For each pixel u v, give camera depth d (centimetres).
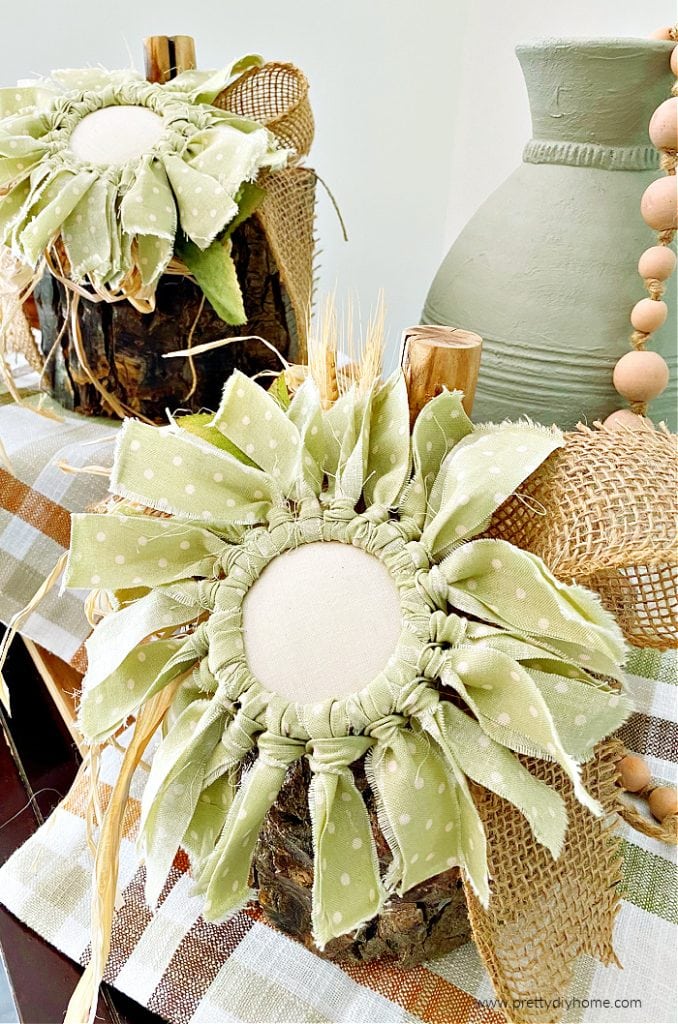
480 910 30
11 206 48
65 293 53
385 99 87
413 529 34
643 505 31
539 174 46
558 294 44
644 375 42
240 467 34
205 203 45
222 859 29
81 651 51
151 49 56
